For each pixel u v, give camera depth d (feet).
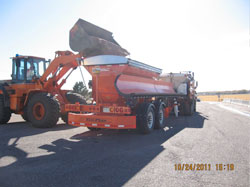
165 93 30.55
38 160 13.21
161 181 10.10
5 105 29.17
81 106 21.40
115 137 20.31
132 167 11.96
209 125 28.12
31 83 30.04
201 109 62.13
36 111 25.98
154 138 19.79
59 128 25.70
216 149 15.74
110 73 21.74
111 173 11.09
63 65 26.99
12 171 11.40
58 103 25.93
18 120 35.12
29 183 9.93
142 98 23.34
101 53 24.11
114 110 19.89
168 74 43.21
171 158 13.61
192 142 18.04
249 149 15.76
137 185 9.65
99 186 9.57
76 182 10.01
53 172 11.24
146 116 21.34
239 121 32.30
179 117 38.83
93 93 23.50
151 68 27.76
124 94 20.77
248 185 9.73
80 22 24.45
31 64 30.17
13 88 31.01
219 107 73.46
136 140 18.95
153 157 13.80
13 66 31.17
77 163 12.65
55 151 15.24
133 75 24.35
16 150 15.47
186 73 43.39
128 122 19.49
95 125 20.06
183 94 39.14
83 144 17.39
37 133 22.26
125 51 28.07
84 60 23.03
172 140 18.86
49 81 27.99
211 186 9.60
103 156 14.02
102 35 27.35
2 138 19.62
